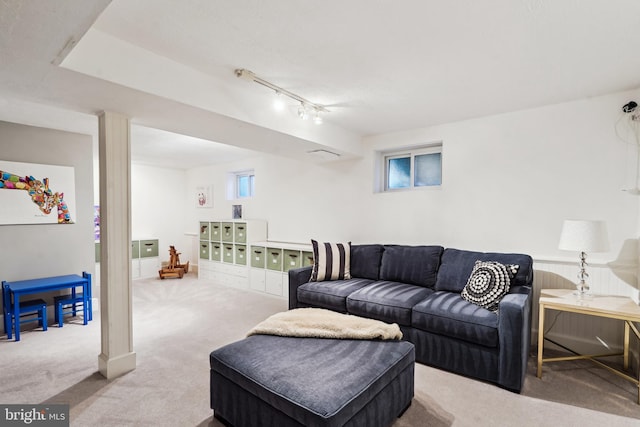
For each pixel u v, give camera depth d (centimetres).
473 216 326
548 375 235
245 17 164
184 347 280
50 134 353
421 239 359
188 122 256
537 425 181
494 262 268
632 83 242
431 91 259
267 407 154
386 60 209
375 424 160
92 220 384
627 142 255
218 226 544
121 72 185
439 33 178
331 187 436
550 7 154
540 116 291
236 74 227
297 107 302
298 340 200
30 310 315
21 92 195
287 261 439
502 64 214
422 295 281
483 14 160
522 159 300
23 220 337
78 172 373
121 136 234
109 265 228
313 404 138
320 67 219
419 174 381
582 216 273
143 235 611
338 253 359
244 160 554
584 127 272
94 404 197
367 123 346
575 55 201
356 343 195
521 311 209
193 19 166
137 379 226
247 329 324
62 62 164
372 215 397
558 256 282
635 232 252
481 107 295
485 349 224
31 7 122
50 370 239
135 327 329
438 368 246
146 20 167
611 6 153
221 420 183
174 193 655
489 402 202
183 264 625
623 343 253
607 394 211
